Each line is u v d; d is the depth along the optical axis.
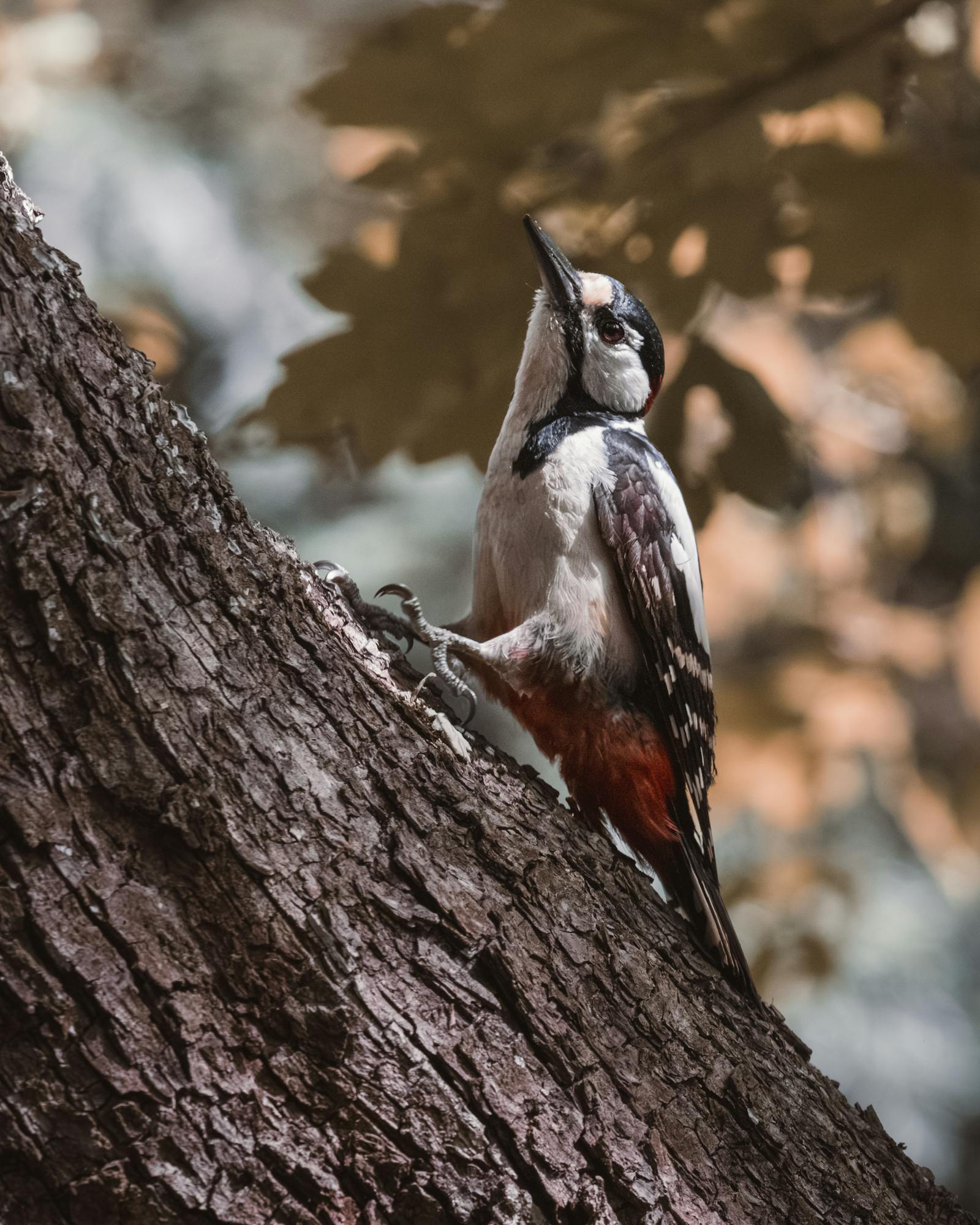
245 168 23.30
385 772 5.28
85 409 4.96
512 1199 4.80
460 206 9.32
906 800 14.45
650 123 9.08
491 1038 5.01
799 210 9.25
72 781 4.60
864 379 12.95
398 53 8.82
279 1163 4.56
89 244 20.81
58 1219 4.36
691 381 9.48
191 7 24.92
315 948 4.77
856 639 14.56
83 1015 4.43
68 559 4.75
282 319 21.95
